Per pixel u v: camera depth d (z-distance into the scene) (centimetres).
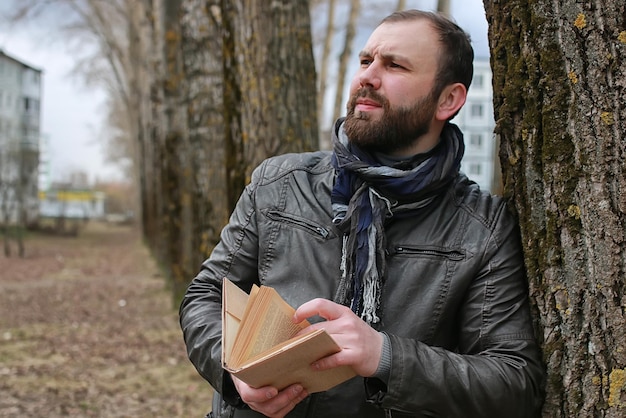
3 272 1970
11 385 710
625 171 185
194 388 708
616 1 186
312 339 156
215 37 866
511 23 205
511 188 209
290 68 519
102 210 8169
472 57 205
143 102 2483
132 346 909
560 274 195
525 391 185
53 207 5953
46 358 841
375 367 170
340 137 204
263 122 511
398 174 190
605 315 188
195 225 923
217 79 858
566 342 193
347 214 192
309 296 196
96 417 612
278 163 218
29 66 5897
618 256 186
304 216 204
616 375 186
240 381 177
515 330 193
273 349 161
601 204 188
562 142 193
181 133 1155
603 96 187
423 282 192
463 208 201
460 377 176
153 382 732
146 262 2305
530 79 200
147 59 1920
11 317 1158
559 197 194
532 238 200
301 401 190
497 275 195
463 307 196
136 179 4612
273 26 513
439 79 196
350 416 188
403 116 194
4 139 3900
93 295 1449
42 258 2498
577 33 190
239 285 213
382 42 197
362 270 189
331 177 207
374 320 186
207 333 196
